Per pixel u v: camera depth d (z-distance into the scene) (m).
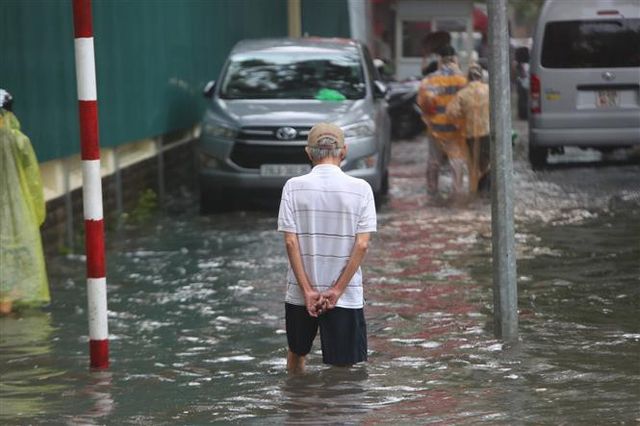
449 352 21.91
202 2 51.16
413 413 17.95
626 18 48.47
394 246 33.22
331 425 17.39
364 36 64.81
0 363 21.92
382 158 41.84
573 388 19.25
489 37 22.09
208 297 27.52
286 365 21.33
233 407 18.59
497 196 22.52
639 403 18.22
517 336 22.73
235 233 36.72
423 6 96.62
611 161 52.72
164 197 45.56
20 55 31.09
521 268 29.67
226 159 40.16
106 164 38.94
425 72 47.81
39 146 32.19
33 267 26.28
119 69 39.66
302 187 19.66
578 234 34.56
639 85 48.50
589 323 24.02
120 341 23.50
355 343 19.88
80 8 20.53
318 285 19.64
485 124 43.12
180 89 47.38
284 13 64.94
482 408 18.12
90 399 19.31
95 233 21.14
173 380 20.45
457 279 28.61
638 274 28.77
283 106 40.97
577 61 48.69
